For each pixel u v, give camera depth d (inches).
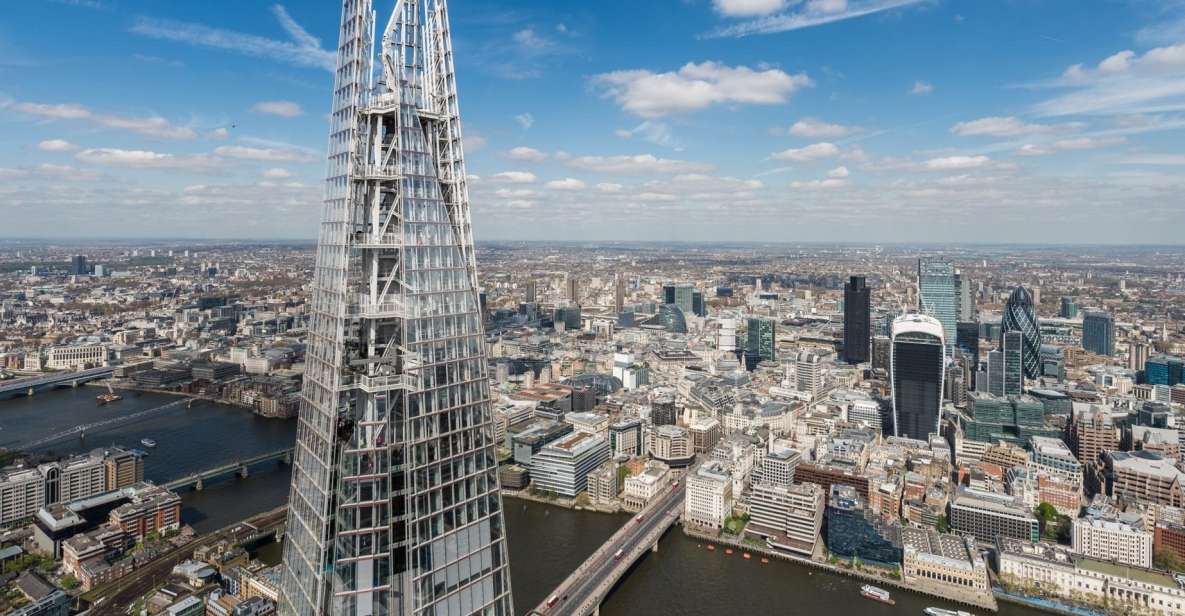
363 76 7209.6
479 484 7721.5
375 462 6963.6
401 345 7209.6
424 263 7308.1
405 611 7116.1
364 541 6973.4
